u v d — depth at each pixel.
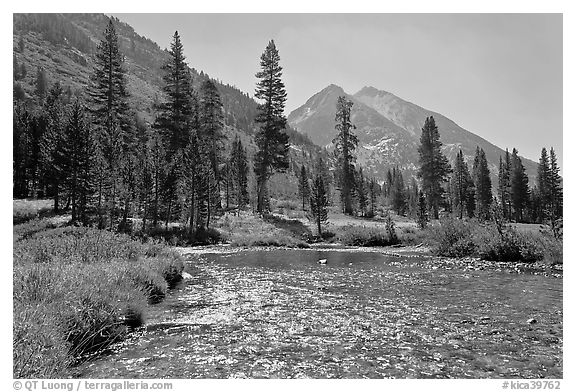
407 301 10.06
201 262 19.33
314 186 35.59
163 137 47.72
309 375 5.32
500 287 11.86
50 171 38.12
